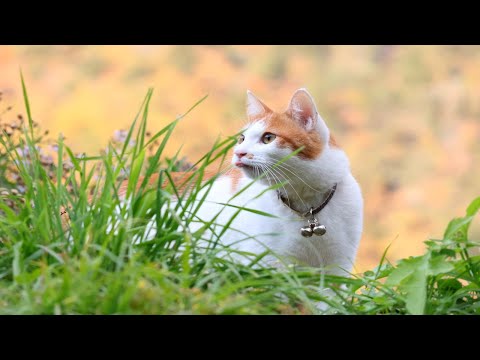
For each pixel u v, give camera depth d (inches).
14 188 187.0
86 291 104.5
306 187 154.7
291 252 155.7
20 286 112.7
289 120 156.3
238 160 154.7
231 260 126.7
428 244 135.7
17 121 232.8
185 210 128.7
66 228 132.1
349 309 126.3
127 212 131.1
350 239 158.6
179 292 108.5
